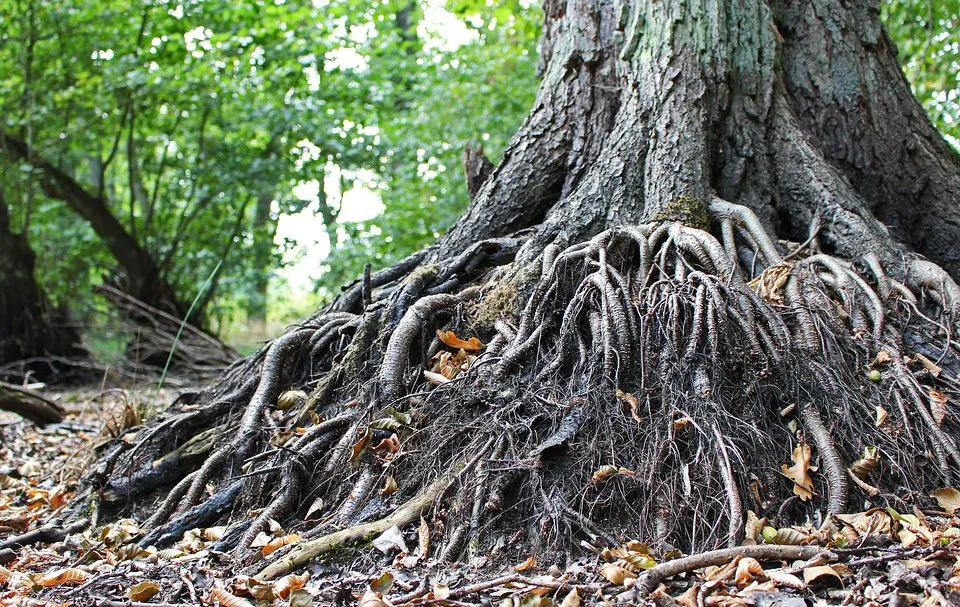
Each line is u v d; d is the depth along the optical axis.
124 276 15.23
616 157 5.04
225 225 16.62
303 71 13.70
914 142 5.37
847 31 5.47
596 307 3.96
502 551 3.35
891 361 3.82
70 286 15.85
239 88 13.23
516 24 10.98
